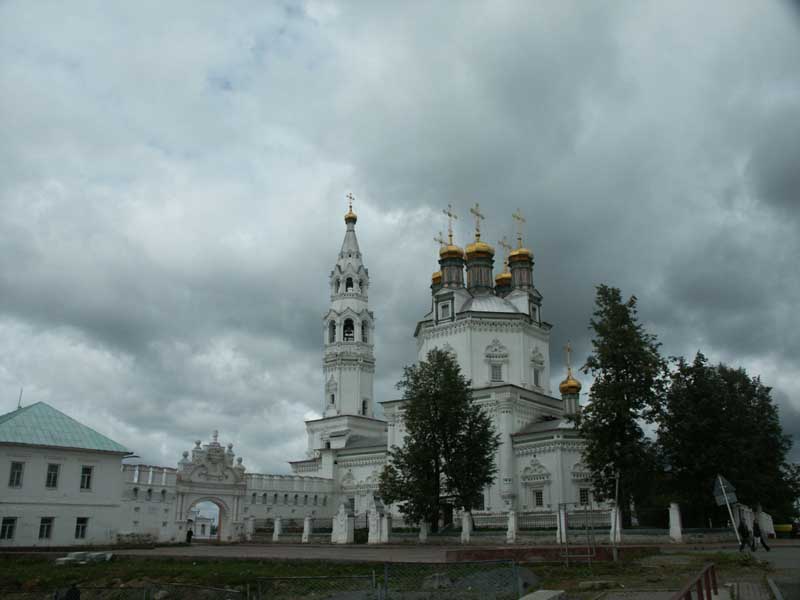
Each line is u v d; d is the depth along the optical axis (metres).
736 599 19.64
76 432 59.75
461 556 33.31
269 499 82.25
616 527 46.97
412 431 58.47
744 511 57.31
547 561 31.83
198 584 31.19
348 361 100.50
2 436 54.94
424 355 82.12
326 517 87.19
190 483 69.00
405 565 29.41
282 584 30.03
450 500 59.75
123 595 30.25
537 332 83.00
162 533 65.44
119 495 60.56
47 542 55.38
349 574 32.38
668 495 58.50
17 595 31.25
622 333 51.97
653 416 51.91
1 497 53.78
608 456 50.66
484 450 58.16
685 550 39.50
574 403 76.44
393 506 78.12
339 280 104.25
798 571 26.70
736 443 55.94
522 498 70.81
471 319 79.06
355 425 97.88
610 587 24.11
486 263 89.00
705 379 58.69
